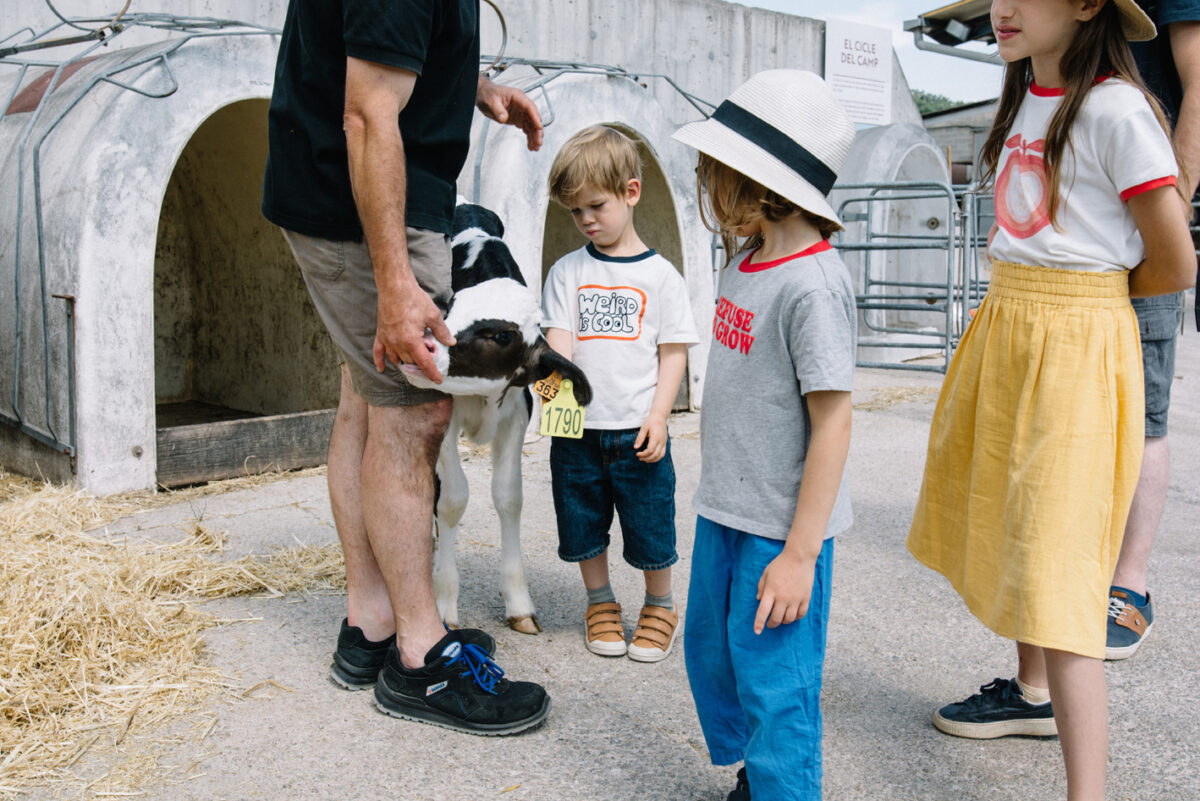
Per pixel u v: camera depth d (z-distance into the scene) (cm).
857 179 858
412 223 213
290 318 581
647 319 265
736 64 971
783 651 170
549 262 683
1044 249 196
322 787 201
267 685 247
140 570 307
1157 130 181
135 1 607
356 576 245
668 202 583
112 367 406
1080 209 191
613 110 546
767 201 168
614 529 379
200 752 214
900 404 663
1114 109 183
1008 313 202
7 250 442
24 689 229
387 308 200
